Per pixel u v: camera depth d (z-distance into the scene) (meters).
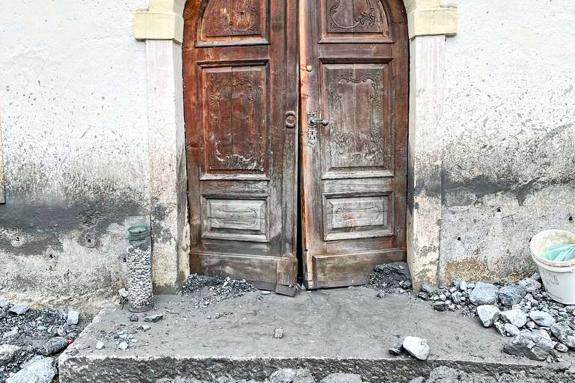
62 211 3.34
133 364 2.62
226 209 3.48
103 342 2.75
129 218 3.30
